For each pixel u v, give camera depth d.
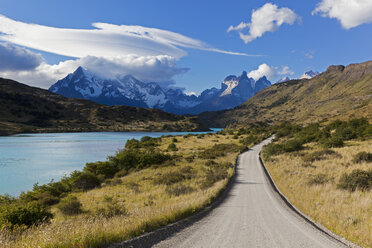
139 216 9.61
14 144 88.62
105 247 6.18
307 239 8.23
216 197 17.64
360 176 18.47
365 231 9.13
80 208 17.50
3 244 5.90
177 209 11.34
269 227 9.73
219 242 7.45
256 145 83.31
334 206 13.53
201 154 59.12
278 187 22.69
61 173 42.19
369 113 95.88
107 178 39.28
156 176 33.94
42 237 6.07
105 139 120.62
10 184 34.66
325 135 60.25
